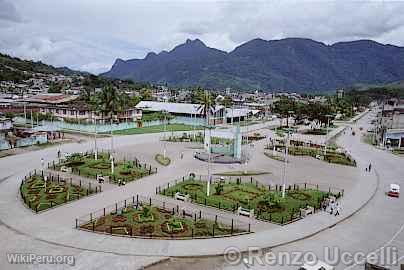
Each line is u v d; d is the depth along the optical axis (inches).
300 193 1919.3
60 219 1437.0
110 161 2511.1
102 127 4104.3
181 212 1561.3
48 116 4411.9
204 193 1845.5
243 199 1770.4
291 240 1321.4
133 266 1096.2
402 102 7367.1
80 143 3282.5
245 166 2586.1
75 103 5123.0
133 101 5890.8
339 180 2281.0
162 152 2977.4
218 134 3026.6
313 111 4943.4
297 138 4133.9
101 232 1318.9
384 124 4731.8
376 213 1680.6
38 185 1879.9
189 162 2630.4
